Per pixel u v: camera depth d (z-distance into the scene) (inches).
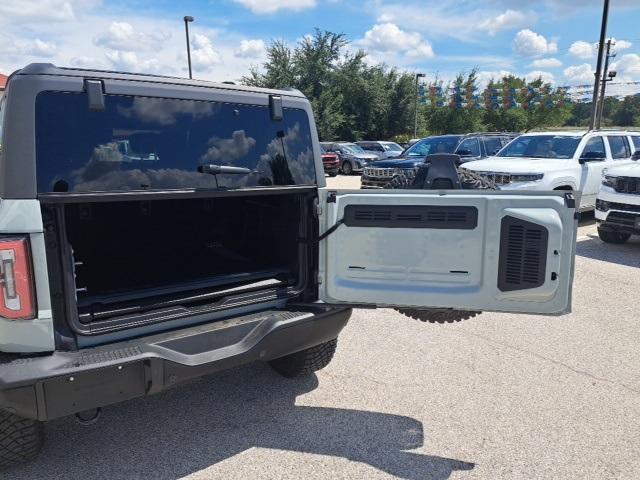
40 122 87.8
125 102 97.8
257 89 117.9
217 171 107.3
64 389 85.9
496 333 183.3
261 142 116.8
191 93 106.5
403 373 151.1
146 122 100.1
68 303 90.8
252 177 114.2
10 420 94.2
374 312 205.8
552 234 105.2
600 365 157.0
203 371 101.6
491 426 123.0
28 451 100.5
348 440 117.0
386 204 113.9
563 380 146.9
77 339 93.4
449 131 1909.4
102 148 94.1
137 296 105.8
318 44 1729.8
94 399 89.8
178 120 104.7
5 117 86.6
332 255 118.9
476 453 112.3
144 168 99.3
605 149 391.2
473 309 112.3
